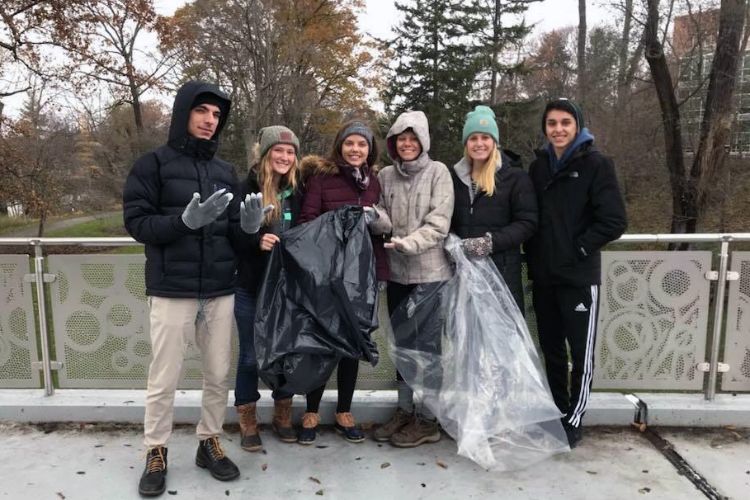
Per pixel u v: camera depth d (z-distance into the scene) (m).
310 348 2.39
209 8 17.78
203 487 2.46
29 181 12.20
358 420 3.11
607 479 2.52
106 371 3.22
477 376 2.63
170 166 2.35
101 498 2.38
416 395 2.96
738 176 10.09
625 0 10.02
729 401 3.10
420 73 22.81
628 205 12.98
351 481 2.52
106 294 3.15
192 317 2.42
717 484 2.48
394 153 2.86
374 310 2.52
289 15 20.05
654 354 3.14
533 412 2.63
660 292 3.09
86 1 11.22
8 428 3.04
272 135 2.67
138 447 2.83
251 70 18.59
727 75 8.62
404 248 2.57
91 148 16.91
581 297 2.70
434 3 23.19
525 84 25.14
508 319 2.70
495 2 24.31
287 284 2.48
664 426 3.02
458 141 21.86
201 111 2.40
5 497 2.38
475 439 2.57
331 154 2.79
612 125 13.91
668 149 9.52
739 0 8.42
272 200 2.68
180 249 2.33
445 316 2.74
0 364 3.23
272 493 2.42
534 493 2.41
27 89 11.66
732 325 3.07
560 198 2.70
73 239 3.07
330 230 2.54
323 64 21.14
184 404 3.08
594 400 3.11
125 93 13.34
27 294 3.15
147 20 12.64
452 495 2.40
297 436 2.90
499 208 2.72
